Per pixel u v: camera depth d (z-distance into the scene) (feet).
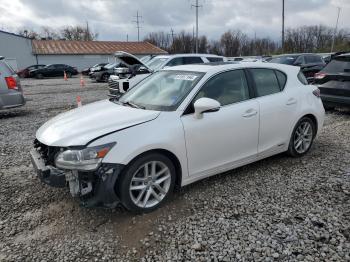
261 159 15.37
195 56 35.04
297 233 10.19
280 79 15.83
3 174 15.28
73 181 10.46
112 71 79.00
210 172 13.15
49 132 11.75
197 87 12.84
